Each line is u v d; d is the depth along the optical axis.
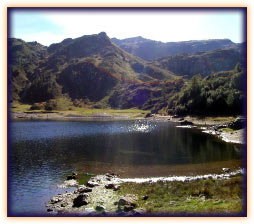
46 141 78.38
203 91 149.88
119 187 33.25
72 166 48.06
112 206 26.92
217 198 25.92
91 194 31.17
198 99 148.12
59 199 30.36
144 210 24.16
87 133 97.81
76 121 164.12
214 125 110.88
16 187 36.12
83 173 43.19
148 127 118.12
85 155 57.56
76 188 35.62
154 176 40.00
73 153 59.88
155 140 78.38
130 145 70.00
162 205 25.30
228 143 68.38
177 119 153.12
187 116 151.25
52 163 50.50
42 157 55.84
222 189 28.58
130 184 34.72
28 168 46.75
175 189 30.09
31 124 140.38
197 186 30.61
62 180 39.47
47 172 44.06
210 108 139.75
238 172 40.59
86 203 28.12
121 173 42.50
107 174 41.09
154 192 29.61
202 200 25.83
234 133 79.00
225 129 87.50
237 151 57.59
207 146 65.31
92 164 49.25
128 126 125.38
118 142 75.44
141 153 59.09
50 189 35.28
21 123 147.38
